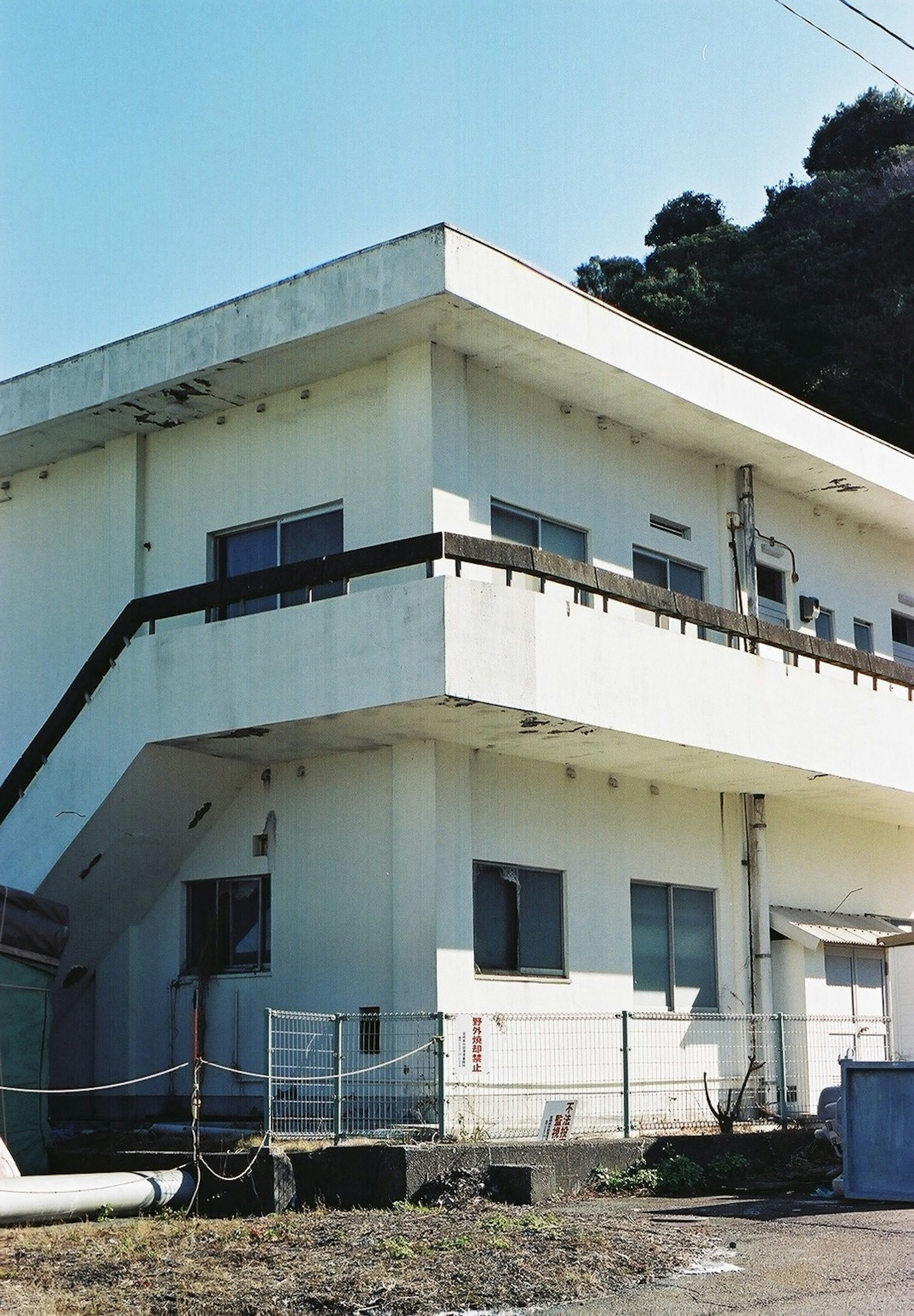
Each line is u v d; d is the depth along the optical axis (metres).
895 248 46.28
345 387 16.25
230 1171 12.59
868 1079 13.17
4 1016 13.62
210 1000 16.72
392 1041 14.99
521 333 15.20
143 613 16.30
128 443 18.09
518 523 16.52
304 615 14.79
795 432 18.98
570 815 17.08
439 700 13.79
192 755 16.20
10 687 18.95
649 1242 10.56
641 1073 17.22
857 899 21.56
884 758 19.47
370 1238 10.77
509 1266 9.57
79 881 16.52
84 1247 10.62
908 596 23.56
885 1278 9.30
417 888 15.16
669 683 16.19
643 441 18.48
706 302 45.53
